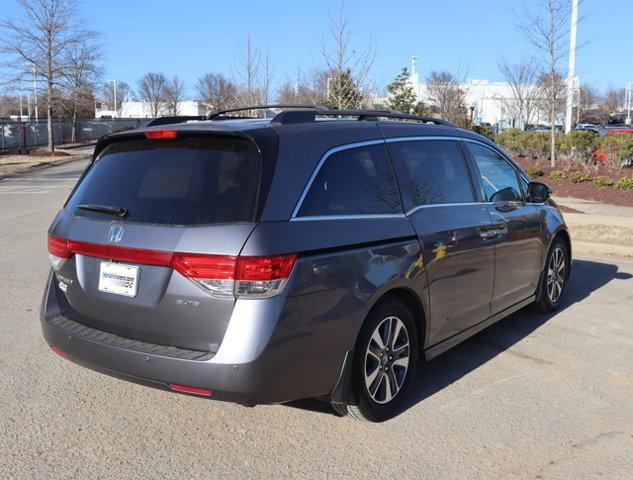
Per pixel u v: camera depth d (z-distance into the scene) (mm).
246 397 3162
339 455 3477
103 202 3664
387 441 3637
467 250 4473
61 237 3758
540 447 3582
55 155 36906
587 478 3268
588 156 20984
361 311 3537
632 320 6027
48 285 4000
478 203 4793
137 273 3381
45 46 36125
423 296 4070
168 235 3268
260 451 3514
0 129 39594
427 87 28219
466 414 3994
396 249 3809
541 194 5637
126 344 3408
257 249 3111
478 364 4879
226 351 3115
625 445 3615
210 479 3229
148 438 3648
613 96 78625
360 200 3734
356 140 3877
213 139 3502
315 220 3400
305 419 3896
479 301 4746
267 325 3117
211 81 53250
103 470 3301
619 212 12711
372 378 3754
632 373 4711
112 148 3949
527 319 6059
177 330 3277
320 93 21266
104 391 4277
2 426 3764
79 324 3721
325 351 3379
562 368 4801
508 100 47562
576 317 6121
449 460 3432
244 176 3311
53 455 3447
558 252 6215
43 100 37844
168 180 3492
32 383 4391
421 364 4879
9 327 5574
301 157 3480
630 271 8125
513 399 4230
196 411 3996
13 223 12227
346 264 3463
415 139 4387
